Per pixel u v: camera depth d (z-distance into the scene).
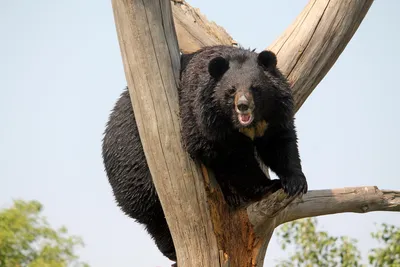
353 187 13.78
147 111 11.02
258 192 11.56
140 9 10.98
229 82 10.86
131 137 12.36
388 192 13.88
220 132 11.03
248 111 10.61
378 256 17.67
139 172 12.34
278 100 11.25
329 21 12.48
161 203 11.37
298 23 12.67
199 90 10.95
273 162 11.65
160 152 11.02
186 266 11.35
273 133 11.48
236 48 11.48
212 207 11.30
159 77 11.02
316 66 12.53
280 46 12.59
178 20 14.18
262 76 11.02
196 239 11.23
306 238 18.39
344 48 12.80
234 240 11.63
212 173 11.40
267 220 11.66
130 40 11.04
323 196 13.51
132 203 12.70
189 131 10.92
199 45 14.07
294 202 12.99
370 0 12.59
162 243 13.09
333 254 18.12
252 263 11.82
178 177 11.03
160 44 11.08
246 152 11.44
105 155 13.14
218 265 11.24
